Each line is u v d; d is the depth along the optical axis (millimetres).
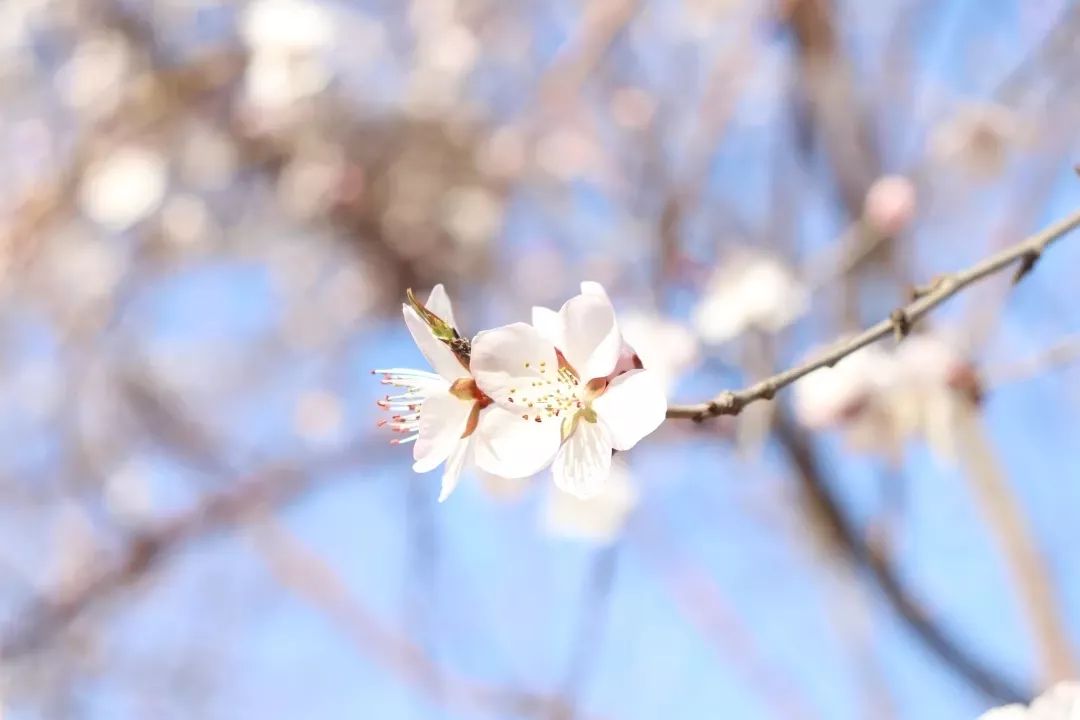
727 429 667
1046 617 557
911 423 555
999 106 647
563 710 697
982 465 560
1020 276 443
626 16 732
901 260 640
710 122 719
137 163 804
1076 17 619
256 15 784
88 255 845
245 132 813
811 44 712
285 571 832
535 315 441
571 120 795
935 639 617
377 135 827
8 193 835
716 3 768
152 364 883
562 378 435
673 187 697
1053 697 439
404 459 836
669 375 578
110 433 870
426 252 830
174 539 847
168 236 843
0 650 822
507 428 434
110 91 813
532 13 869
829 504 644
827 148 713
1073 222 439
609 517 552
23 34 823
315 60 787
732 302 600
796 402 604
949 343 554
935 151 687
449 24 858
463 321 828
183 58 826
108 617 841
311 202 815
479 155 827
